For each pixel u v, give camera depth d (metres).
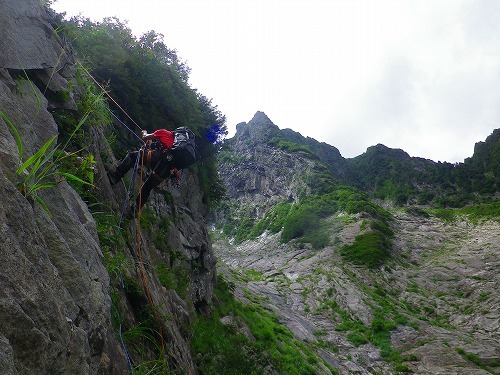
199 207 17.72
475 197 75.00
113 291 4.54
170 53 15.72
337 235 51.09
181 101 14.20
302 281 39.41
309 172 77.25
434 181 85.81
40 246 2.47
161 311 6.11
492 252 41.81
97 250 3.60
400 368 22.44
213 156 19.55
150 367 4.56
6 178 2.36
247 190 87.38
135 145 11.29
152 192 12.27
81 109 5.55
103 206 5.45
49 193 3.20
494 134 91.88
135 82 11.59
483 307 30.70
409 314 31.14
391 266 40.94
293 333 23.61
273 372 13.74
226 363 10.80
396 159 102.94
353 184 97.38
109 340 3.62
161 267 10.28
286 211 69.94
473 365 22.34
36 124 3.76
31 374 2.04
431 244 48.69
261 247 59.50
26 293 2.15
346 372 21.11
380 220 56.56
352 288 35.72
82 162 3.79
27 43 4.23
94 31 11.14
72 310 2.58
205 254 16.16
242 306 20.94
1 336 1.87
